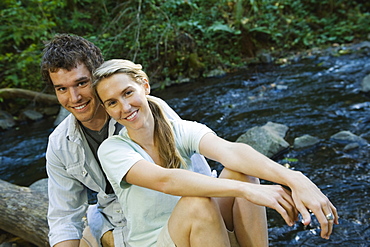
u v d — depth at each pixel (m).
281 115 4.36
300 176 1.50
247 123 4.30
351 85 4.94
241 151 1.57
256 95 5.24
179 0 7.02
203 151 1.65
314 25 8.05
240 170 1.56
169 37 6.98
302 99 4.76
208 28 7.27
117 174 1.53
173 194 1.46
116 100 1.51
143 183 1.49
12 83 6.67
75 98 1.65
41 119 5.97
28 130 5.47
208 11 7.80
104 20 7.47
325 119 4.04
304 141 3.51
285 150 3.46
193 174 1.45
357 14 8.20
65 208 1.84
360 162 3.07
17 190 2.59
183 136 1.68
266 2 8.00
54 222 1.82
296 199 1.46
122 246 1.77
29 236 2.34
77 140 1.77
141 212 1.59
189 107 5.24
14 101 6.38
